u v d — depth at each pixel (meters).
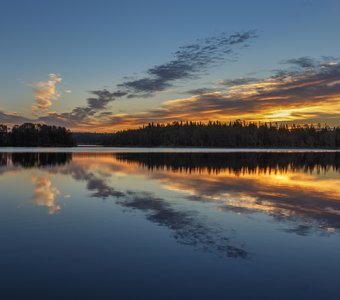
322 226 11.22
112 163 41.34
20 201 15.20
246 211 13.41
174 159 51.88
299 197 16.92
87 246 8.90
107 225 11.04
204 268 7.50
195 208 13.89
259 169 35.09
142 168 34.12
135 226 10.93
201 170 32.53
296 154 79.88
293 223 11.58
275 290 6.48
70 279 6.85
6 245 8.93
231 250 8.71
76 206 14.14
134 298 6.09
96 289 6.42
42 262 7.75
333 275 7.22
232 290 6.46
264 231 10.53
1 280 6.77
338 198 16.72
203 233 10.22
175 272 7.26
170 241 9.39
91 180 23.16
